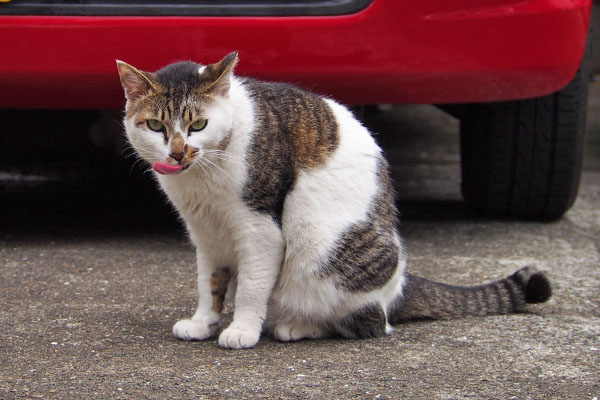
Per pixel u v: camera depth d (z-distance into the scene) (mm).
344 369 3275
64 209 6168
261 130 3482
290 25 4449
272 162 3480
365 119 6281
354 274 3598
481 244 5270
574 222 5902
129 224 5793
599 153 8680
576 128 5379
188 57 4469
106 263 4812
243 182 3441
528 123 5383
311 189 3557
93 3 4426
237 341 3512
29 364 3287
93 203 6352
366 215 3631
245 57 4473
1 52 4457
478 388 3086
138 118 3396
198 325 3648
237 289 3615
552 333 3703
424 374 3221
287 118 3584
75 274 4586
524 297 4008
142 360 3359
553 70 4789
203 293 3717
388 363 3348
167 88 3344
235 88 3568
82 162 7109
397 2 4484
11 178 7031
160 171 3336
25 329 3697
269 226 3512
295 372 3242
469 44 4594
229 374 3213
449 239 5387
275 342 3654
